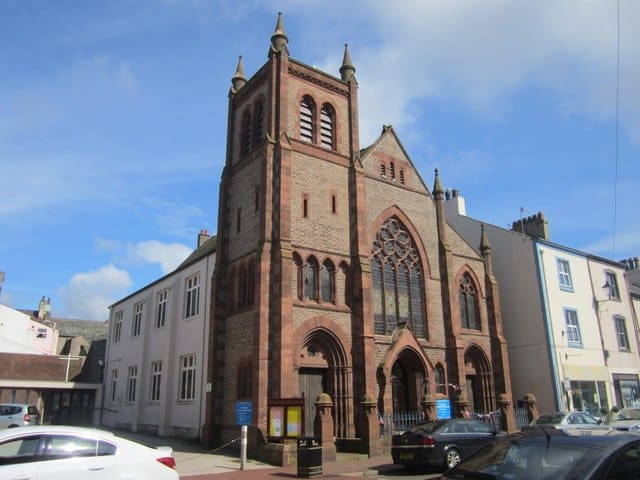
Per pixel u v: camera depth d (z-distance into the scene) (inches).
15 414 1087.6
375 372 986.1
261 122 1110.4
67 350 2369.6
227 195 1138.7
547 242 1418.6
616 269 1637.6
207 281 1170.0
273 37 1111.6
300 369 949.8
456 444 690.8
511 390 1342.3
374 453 853.8
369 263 1054.4
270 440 817.5
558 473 247.0
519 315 1387.8
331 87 1160.8
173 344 1259.2
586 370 1381.6
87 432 386.9
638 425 873.5
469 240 1550.2
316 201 1044.5
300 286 967.6
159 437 1181.1
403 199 1213.7
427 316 1164.5
